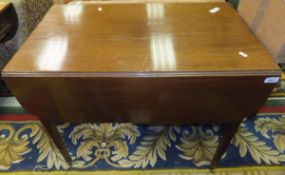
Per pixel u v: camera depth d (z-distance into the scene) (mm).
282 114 1461
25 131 1360
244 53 885
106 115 934
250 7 1101
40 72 797
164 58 866
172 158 1240
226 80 798
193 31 1031
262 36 1009
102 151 1271
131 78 795
